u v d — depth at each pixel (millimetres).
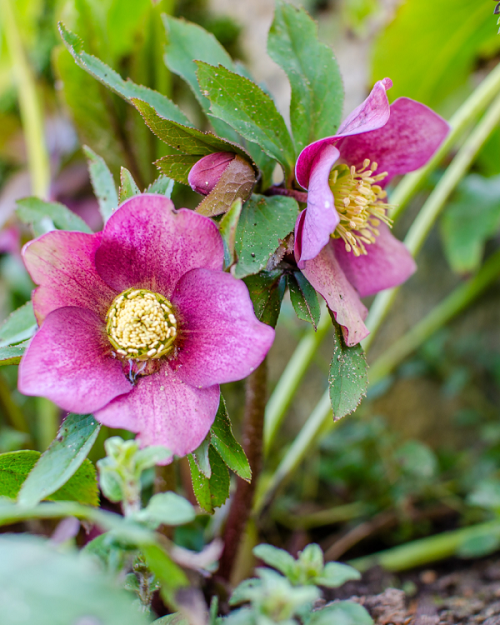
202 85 339
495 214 589
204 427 324
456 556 473
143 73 461
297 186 358
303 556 313
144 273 335
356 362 342
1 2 513
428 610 397
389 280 375
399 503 503
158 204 321
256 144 353
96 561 316
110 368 332
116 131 459
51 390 319
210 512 338
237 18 667
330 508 575
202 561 312
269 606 290
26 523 443
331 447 563
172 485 372
